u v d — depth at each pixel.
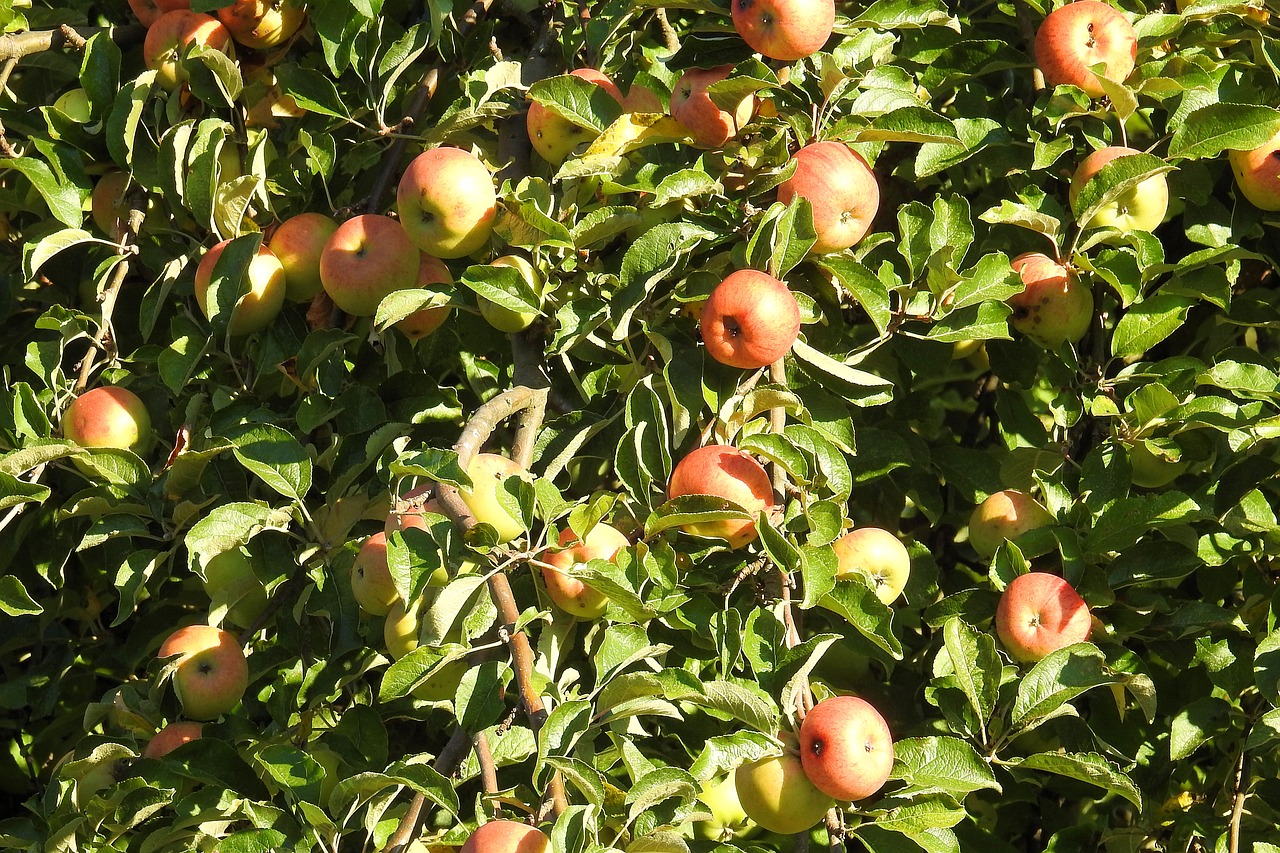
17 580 2.40
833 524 2.29
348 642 2.42
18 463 2.42
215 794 2.38
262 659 2.52
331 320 2.54
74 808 2.38
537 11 2.70
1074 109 2.48
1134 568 2.44
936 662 2.38
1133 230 2.48
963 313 2.39
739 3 2.38
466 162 2.41
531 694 2.23
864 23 2.48
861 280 2.35
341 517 2.43
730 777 2.38
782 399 2.32
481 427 2.31
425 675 2.22
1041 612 2.37
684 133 2.42
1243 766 2.46
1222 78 2.53
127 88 2.58
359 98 2.58
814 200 2.34
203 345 2.48
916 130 2.38
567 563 2.30
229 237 2.53
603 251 2.51
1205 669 2.48
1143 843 2.50
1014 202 2.51
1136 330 2.49
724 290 2.30
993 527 2.47
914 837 2.21
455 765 2.31
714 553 2.39
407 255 2.46
